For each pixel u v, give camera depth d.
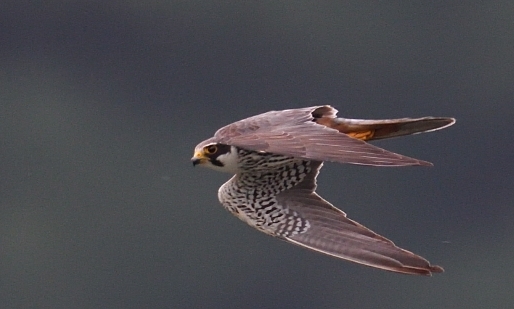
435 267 10.87
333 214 12.16
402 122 13.05
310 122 11.41
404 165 10.07
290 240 11.97
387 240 11.45
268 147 10.80
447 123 12.98
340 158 10.40
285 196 12.52
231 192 12.77
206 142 12.68
